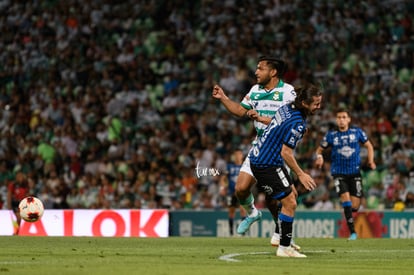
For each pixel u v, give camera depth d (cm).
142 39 10312
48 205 8200
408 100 8931
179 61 9994
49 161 8862
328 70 9488
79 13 10775
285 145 3231
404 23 9856
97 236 5972
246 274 2594
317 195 7712
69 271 2638
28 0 11100
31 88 10169
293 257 3372
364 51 9594
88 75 10050
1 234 6253
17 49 10669
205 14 10444
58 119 9500
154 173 8231
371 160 5500
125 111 9319
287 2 10238
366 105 8894
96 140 9019
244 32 10088
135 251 3769
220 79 9525
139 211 6469
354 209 5531
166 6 10594
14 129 9512
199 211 7281
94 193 8256
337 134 5488
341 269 2842
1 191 8306
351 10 10025
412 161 8094
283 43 9850
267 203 4016
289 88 3900
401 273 2719
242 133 8712
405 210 6956
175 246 4266
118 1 10806
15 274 2539
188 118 9119
